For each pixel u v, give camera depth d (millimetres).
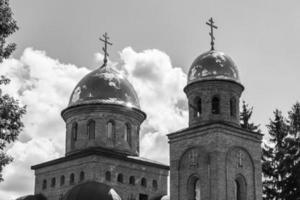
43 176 50812
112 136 50156
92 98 50406
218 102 45219
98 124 49969
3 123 23406
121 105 50656
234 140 43625
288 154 54500
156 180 50719
